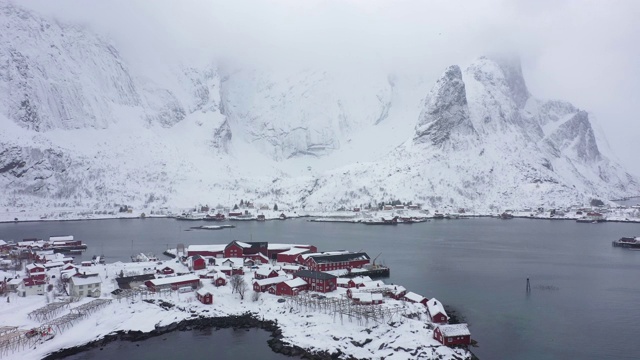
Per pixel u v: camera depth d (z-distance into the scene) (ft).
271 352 287.89
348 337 297.12
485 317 346.74
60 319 322.75
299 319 328.70
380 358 273.95
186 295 381.81
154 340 307.58
